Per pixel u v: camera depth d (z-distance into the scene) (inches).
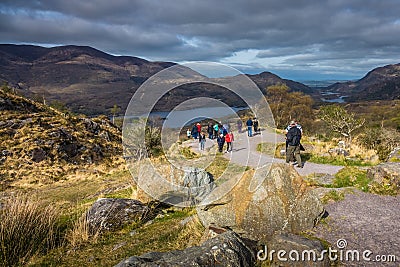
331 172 388.8
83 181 876.6
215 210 217.8
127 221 279.3
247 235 189.3
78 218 292.2
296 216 204.7
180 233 231.6
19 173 1016.2
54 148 1270.9
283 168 225.1
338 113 848.3
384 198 266.7
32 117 1537.9
